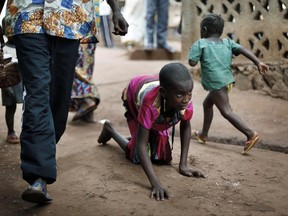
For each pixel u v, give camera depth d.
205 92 5.74
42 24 2.71
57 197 2.91
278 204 2.76
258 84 5.58
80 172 3.29
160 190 2.85
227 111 3.83
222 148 3.98
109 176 3.19
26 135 2.62
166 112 3.06
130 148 3.45
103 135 3.86
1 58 3.15
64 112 2.98
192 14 6.14
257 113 4.92
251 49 5.64
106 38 11.53
